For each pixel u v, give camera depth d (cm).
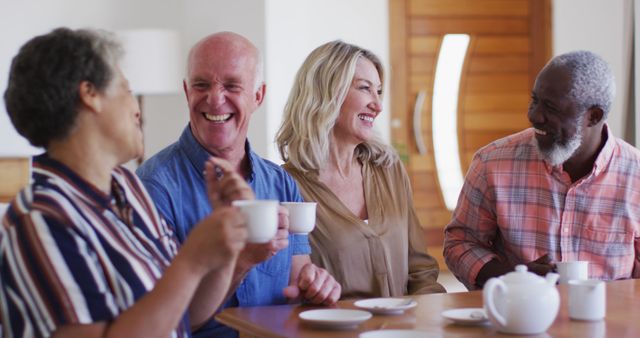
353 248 273
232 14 598
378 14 633
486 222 289
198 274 155
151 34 562
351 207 284
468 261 282
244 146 251
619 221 277
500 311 184
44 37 162
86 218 158
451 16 654
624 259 278
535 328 182
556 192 279
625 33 552
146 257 166
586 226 277
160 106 624
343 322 189
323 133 279
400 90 651
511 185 283
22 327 151
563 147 266
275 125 586
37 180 161
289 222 222
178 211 236
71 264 151
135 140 170
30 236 151
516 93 666
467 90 661
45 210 153
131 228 170
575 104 261
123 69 170
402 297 229
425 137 657
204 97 240
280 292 247
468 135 662
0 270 153
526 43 664
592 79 262
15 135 578
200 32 611
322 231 273
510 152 286
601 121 269
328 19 614
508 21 661
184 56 586
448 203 664
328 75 280
